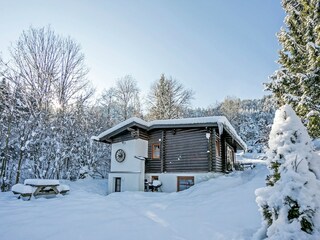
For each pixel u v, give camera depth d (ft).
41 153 50.29
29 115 52.39
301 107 23.20
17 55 57.41
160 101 102.32
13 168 49.73
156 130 46.29
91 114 72.33
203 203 24.58
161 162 43.70
